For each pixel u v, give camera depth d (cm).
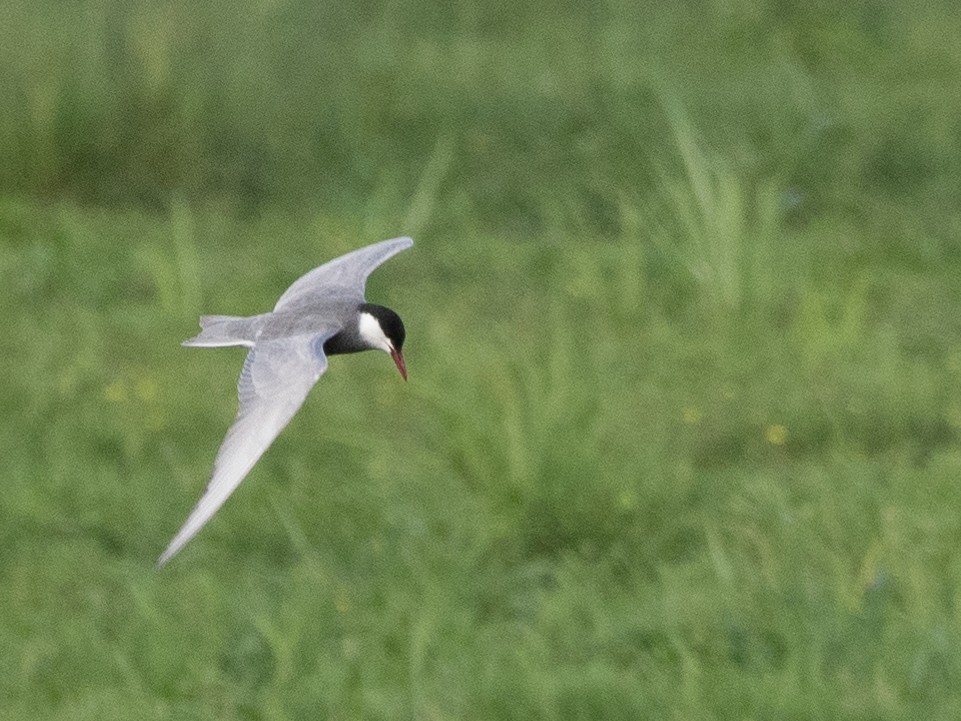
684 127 1666
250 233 1764
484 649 988
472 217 1819
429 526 1146
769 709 893
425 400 1325
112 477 1224
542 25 2161
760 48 2139
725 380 1381
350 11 2050
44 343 1452
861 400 1319
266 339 777
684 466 1208
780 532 1110
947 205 1836
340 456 1262
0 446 1267
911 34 2192
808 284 1568
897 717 884
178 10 1900
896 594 1035
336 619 1025
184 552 1126
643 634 990
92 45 1856
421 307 1562
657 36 2123
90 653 998
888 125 1933
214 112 1869
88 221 1756
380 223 1745
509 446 1160
